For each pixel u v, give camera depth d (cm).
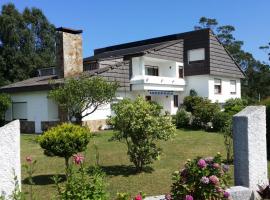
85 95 2145
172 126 1157
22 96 2781
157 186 928
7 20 4659
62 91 2133
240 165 695
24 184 963
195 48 3416
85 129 1053
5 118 2894
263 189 669
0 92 2905
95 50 4259
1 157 489
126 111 1125
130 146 1131
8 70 4606
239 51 5903
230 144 1367
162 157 1371
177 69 3378
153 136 1134
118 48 4069
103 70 2722
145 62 3262
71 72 2781
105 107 2608
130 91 2978
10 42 4669
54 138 977
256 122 700
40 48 5194
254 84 5766
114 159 1344
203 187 559
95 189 475
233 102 3294
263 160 710
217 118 2400
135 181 986
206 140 1872
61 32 2756
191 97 3209
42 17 5228
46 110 2602
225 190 590
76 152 995
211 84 3397
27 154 1523
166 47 3266
